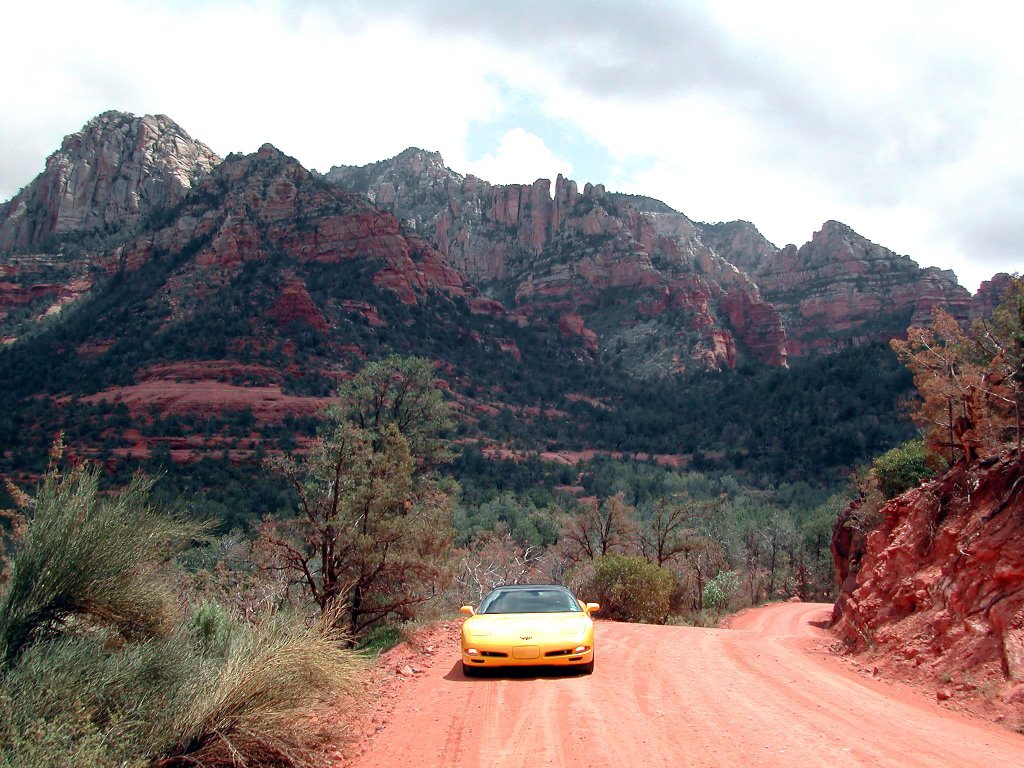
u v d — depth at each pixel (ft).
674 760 17.44
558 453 354.33
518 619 29.96
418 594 61.21
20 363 316.40
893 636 31.37
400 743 20.18
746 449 362.94
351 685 21.76
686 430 412.36
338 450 61.67
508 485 283.18
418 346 401.90
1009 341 42.80
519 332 509.76
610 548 133.18
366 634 60.64
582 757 17.85
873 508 78.07
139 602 21.35
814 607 127.34
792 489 296.30
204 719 17.21
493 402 397.80
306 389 304.91
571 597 32.55
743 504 272.51
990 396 40.11
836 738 19.29
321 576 65.62
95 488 21.26
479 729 20.99
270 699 18.21
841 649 36.29
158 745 16.39
